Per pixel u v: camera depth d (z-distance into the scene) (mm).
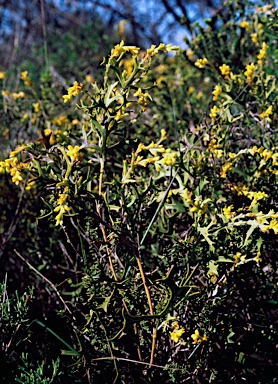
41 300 2488
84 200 1801
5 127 3369
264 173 2164
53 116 3393
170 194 1971
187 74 3939
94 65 6137
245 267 2059
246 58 3316
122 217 2029
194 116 3207
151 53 1749
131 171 1758
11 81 4609
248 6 3256
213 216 1902
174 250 1920
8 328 2018
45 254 2639
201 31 3266
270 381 2096
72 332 2162
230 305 2088
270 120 2324
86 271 1879
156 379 1910
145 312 1886
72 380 1943
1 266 2670
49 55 6227
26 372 1845
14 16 10352
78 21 9570
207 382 2025
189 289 1748
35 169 1774
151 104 3234
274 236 2152
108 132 1775
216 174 2189
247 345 2102
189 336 1922
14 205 2869
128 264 1810
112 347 1848
